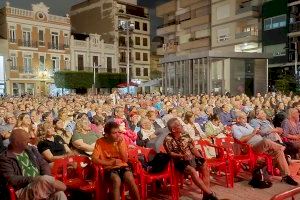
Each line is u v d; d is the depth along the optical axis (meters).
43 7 47.59
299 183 6.71
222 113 11.66
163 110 12.78
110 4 58.56
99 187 5.38
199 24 48.22
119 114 9.80
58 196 4.37
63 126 8.29
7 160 4.54
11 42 44.19
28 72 45.84
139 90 43.56
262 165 6.74
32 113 9.92
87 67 53.00
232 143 7.51
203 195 5.70
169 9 54.53
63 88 46.41
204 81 24.98
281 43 36.94
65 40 50.31
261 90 25.98
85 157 5.68
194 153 6.03
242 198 6.02
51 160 6.07
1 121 10.21
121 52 58.97
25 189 4.40
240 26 42.31
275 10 37.47
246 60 25.42
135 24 61.31
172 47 53.12
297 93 30.92
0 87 43.12
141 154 6.34
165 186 6.40
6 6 43.81
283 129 8.44
